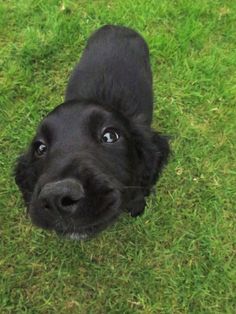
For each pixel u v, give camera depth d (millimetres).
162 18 437
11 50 421
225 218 354
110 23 432
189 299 326
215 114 393
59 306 326
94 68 334
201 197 359
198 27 431
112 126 249
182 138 380
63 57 417
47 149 247
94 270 335
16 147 378
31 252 342
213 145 380
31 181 274
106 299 327
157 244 343
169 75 407
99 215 219
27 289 331
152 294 328
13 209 355
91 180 214
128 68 334
